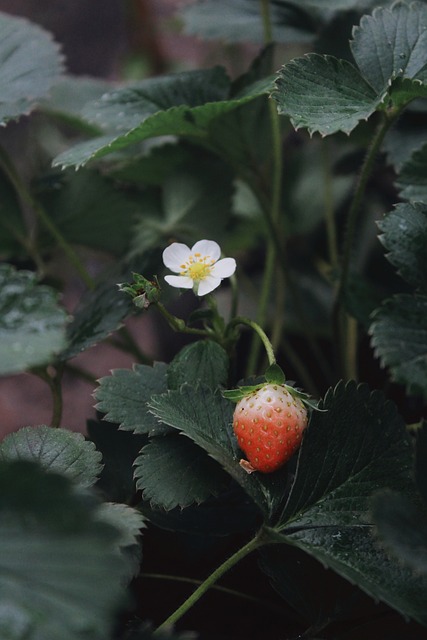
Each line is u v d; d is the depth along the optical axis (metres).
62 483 0.38
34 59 0.61
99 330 0.53
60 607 0.36
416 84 0.48
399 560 0.43
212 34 0.69
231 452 0.46
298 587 0.47
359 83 0.50
